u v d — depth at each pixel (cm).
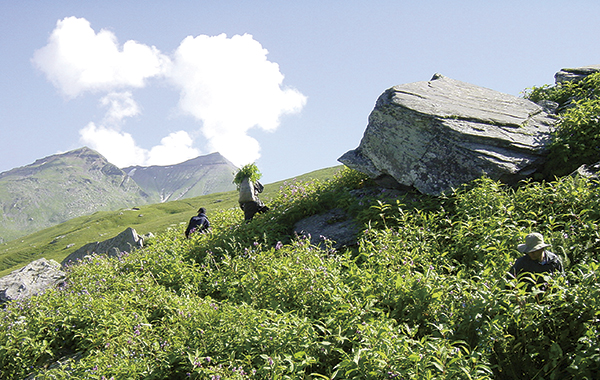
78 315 1027
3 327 1095
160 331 831
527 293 575
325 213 1416
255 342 640
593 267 576
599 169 1009
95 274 1653
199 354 658
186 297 949
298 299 791
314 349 606
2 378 911
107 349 803
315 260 909
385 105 1405
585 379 465
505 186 1139
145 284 1110
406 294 694
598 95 1432
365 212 1188
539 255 655
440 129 1251
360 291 729
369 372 505
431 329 629
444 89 1546
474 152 1170
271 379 556
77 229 10638
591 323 517
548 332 560
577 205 888
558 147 1169
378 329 571
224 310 771
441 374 481
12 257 8694
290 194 1625
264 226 1404
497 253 776
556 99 1666
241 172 1672
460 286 652
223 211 2098
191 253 1485
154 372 688
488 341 543
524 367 548
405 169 1264
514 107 1441
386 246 912
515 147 1184
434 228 1002
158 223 8562
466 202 1045
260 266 981
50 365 923
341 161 1478
